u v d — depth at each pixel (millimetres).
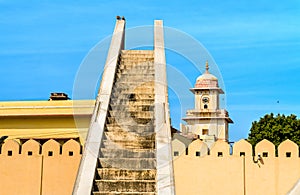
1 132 20719
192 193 14008
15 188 14602
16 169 14695
